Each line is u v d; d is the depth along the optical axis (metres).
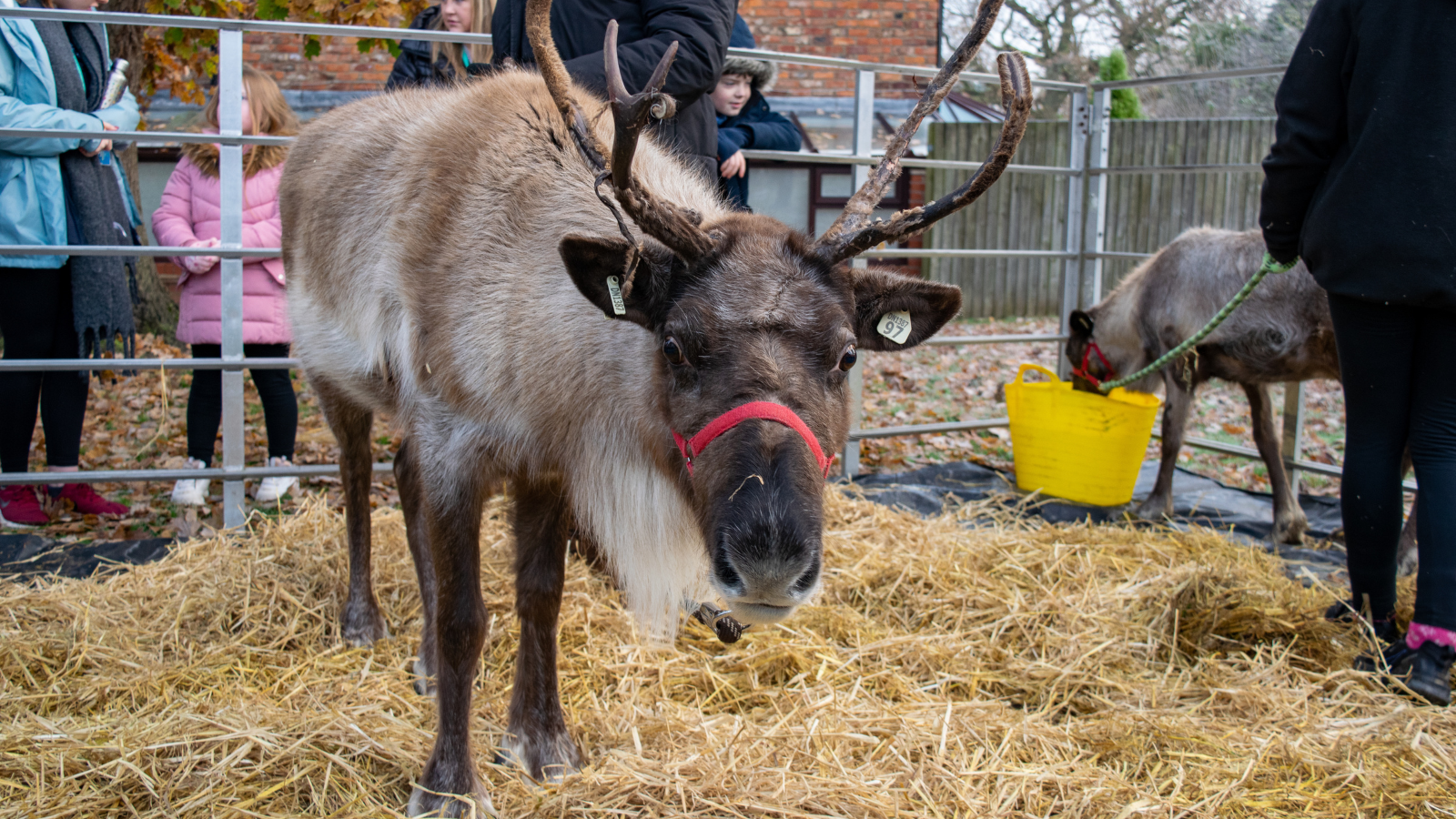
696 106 3.83
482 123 2.98
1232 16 17.22
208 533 4.79
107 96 5.11
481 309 2.72
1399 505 3.48
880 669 3.58
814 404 2.16
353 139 3.45
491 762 2.92
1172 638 3.88
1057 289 14.67
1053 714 3.37
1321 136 3.35
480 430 2.78
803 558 1.98
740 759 2.77
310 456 6.62
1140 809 2.63
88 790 2.60
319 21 7.36
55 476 4.71
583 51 3.71
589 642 3.62
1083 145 6.92
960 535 4.93
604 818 2.51
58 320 5.06
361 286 3.20
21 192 4.68
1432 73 3.09
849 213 2.35
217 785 2.63
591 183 2.75
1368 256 3.21
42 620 3.81
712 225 2.44
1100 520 5.54
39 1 4.90
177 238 5.21
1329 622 3.86
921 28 15.61
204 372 5.35
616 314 2.34
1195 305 5.58
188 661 3.52
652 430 2.59
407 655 3.65
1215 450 6.37
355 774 2.71
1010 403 5.91
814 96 15.41
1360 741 2.98
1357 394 3.46
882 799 2.57
